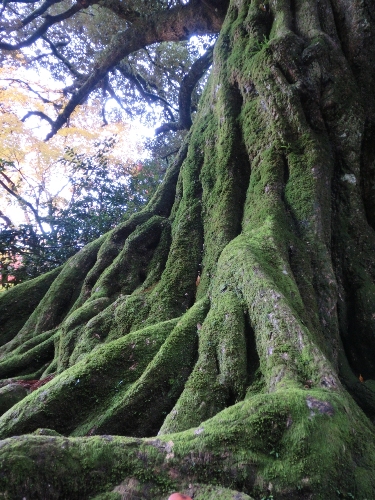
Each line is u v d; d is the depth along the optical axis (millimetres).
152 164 14570
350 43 5586
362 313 4371
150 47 15977
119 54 11516
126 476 2082
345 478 2133
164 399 3434
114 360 3742
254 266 3744
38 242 10398
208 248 5355
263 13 6293
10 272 9883
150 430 3311
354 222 4871
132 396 3400
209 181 6059
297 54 5258
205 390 3195
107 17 14070
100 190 11734
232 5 7336
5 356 6090
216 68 6801
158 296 5098
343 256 4750
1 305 7406
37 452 2064
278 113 5191
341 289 4602
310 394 2393
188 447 2188
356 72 5484
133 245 6254
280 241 4285
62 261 10312
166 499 1973
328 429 2221
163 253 6090
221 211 5410
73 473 2064
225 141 5875
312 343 2939
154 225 6430
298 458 2113
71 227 10828
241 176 5680
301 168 4930
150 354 3828
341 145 5133
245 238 4418
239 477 2088
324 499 2014
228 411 2414
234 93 6227
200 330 3768
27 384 4934
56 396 3469
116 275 6109
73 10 12047
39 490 1984
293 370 2834
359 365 4223
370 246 4758
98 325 5016
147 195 12484
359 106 5207
